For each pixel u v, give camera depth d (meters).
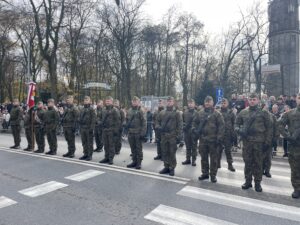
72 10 25.64
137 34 33.56
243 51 37.25
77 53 32.66
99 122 11.18
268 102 13.45
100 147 12.08
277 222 5.00
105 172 8.25
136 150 8.94
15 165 9.11
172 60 43.88
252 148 6.83
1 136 17.86
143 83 42.62
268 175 8.34
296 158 6.38
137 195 6.27
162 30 38.28
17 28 31.78
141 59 40.62
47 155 10.94
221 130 7.46
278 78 37.31
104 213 5.27
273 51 36.94
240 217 5.18
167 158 8.30
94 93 37.31
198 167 9.34
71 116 10.64
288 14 39.06
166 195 6.28
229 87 35.28
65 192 6.45
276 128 7.60
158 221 4.95
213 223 4.90
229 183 7.40
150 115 15.67
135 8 32.28
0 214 5.23
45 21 26.45
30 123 12.01
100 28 32.28
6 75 40.09
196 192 6.52
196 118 8.01
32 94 12.27
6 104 23.00
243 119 7.07
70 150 10.68
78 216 5.14
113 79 39.62
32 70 34.22
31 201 5.89
